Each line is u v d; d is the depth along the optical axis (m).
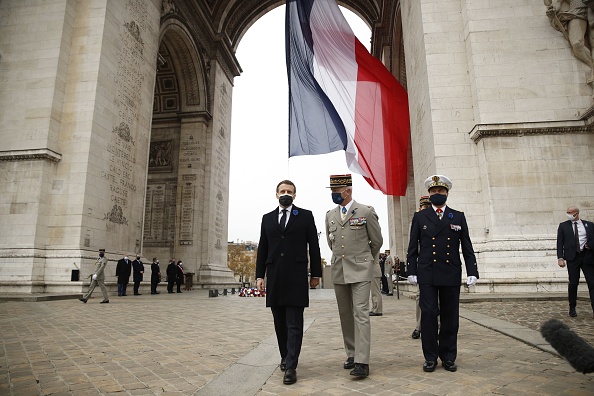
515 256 15.18
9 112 20.38
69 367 5.48
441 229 5.51
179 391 4.46
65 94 20.98
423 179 20.08
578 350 2.09
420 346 6.83
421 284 5.41
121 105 23.09
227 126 41.00
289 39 20.59
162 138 36.28
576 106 16.44
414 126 21.84
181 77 35.53
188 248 33.81
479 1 17.92
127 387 4.60
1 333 8.26
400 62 32.69
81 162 20.03
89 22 21.75
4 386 4.62
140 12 25.44
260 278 5.45
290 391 4.45
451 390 4.35
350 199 5.64
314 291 29.92
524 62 17.09
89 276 19.33
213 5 37.69
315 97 20.36
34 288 18.16
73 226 19.41
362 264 5.27
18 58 20.98
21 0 21.66
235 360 5.90
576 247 9.43
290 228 5.34
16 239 18.97
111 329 8.88
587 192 15.72
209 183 35.41
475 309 11.24
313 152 19.95
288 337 5.02
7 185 19.56
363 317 5.06
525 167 16.14
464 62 18.27
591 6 16.41
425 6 19.14
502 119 16.64
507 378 4.71
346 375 5.05
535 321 8.80
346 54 20.78
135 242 24.02
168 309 13.58
